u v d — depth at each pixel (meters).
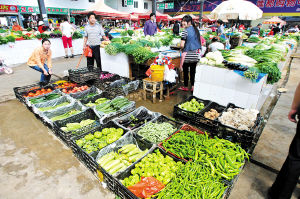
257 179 2.55
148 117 3.69
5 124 3.79
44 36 9.61
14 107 4.49
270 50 5.02
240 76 3.56
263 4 26.52
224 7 7.01
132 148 2.87
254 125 2.97
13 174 2.61
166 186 2.12
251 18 6.80
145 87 4.86
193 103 3.94
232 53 4.52
